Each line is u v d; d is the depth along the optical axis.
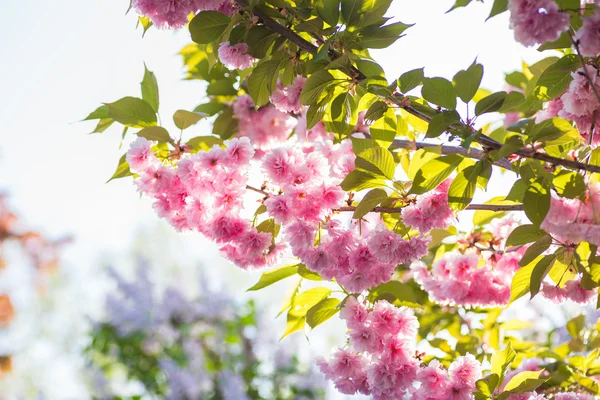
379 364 1.54
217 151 1.53
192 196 1.56
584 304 1.54
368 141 1.54
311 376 3.24
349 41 1.48
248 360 3.36
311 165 1.51
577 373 1.77
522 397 1.53
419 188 1.42
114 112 1.62
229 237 1.55
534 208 1.37
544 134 1.37
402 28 1.47
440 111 1.42
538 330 2.09
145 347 3.41
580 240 1.37
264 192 1.57
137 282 3.51
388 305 1.55
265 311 3.47
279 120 1.86
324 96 1.52
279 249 1.60
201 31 1.48
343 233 1.53
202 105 1.87
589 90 1.41
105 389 3.38
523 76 1.93
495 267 1.69
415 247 1.50
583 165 1.38
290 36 1.48
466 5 1.38
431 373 1.54
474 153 1.42
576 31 1.35
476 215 1.70
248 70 1.68
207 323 3.47
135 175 1.69
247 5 1.47
